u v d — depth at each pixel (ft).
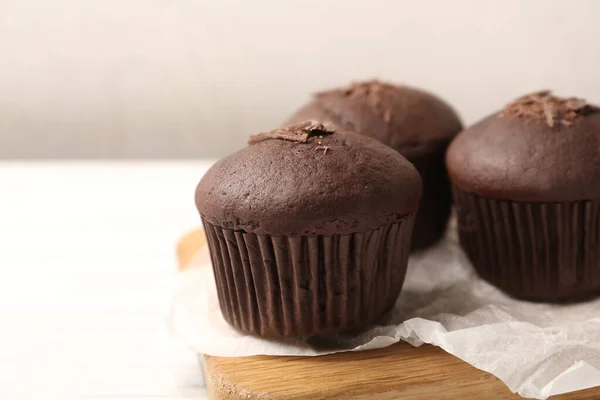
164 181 1.54
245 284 0.90
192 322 0.95
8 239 1.28
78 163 1.66
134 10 1.65
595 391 0.82
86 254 1.22
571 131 0.95
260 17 1.65
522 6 1.61
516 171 0.94
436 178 1.12
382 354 0.87
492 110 1.71
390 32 1.66
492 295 1.01
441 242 1.16
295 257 0.86
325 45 1.68
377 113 1.10
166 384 0.91
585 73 1.66
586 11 1.60
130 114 1.74
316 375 0.84
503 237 0.99
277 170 0.87
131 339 0.99
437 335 0.85
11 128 1.76
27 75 1.71
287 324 0.90
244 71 1.70
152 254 1.22
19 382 0.91
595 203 0.93
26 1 1.64
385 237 0.89
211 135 1.76
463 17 1.64
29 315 1.04
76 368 0.93
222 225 0.88
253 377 0.84
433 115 1.12
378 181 0.87
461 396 0.83
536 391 0.80
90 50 1.69
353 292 0.89
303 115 1.13
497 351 0.83
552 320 0.93
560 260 0.96
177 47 1.68
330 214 0.85
